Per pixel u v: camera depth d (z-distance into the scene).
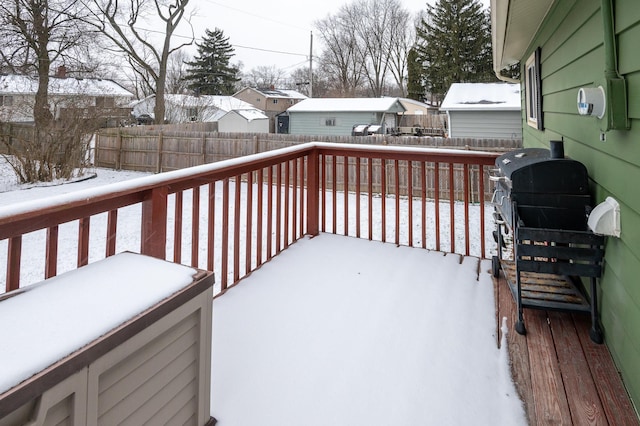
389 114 20.38
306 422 1.47
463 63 23.66
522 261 2.01
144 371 1.08
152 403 1.11
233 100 24.89
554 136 3.42
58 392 0.84
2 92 10.52
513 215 2.06
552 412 1.50
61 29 12.38
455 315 2.22
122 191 1.66
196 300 1.26
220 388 1.62
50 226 1.44
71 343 0.89
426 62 25.95
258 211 2.89
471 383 1.68
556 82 3.26
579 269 1.94
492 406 1.55
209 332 1.35
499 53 5.48
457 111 11.72
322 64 33.91
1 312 1.01
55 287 1.16
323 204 3.67
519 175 2.07
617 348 1.72
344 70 33.19
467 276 2.74
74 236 5.59
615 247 1.73
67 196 1.42
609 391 1.60
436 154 3.14
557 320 2.14
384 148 3.29
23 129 10.16
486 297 2.43
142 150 11.55
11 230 1.29
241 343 1.94
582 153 2.33
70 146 10.73
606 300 1.87
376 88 32.78
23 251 4.95
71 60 12.76
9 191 9.12
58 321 0.97
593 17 2.08
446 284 2.61
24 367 0.80
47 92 11.23
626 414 1.47
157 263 1.39
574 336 1.98
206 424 1.35
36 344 0.88
